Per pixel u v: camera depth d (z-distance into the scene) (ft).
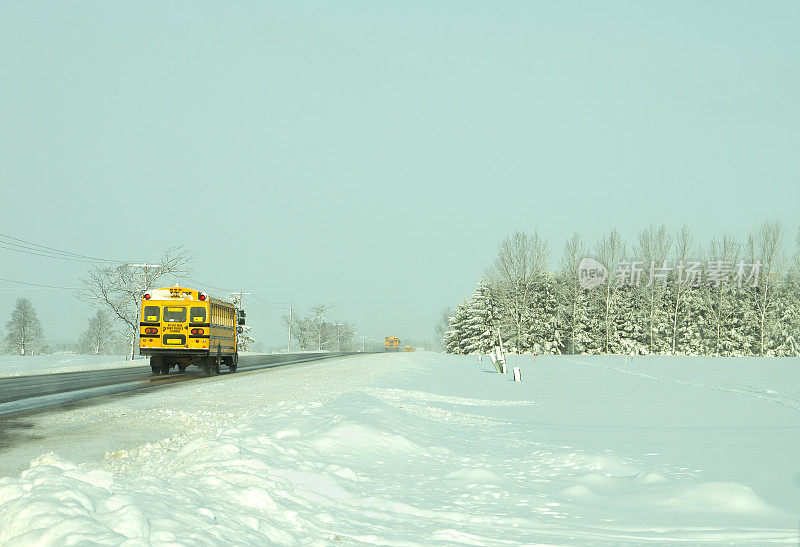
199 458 28.94
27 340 392.06
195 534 15.70
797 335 295.69
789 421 51.72
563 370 125.39
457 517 23.80
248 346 335.06
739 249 310.24
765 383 92.12
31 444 39.58
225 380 95.61
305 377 103.09
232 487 21.95
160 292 105.91
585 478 31.07
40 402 63.82
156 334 105.29
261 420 44.93
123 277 201.77
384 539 19.71
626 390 81.82
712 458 36.58
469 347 325.83
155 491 19.10
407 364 143.74
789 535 21.76
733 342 304.09
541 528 22.66
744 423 50.98
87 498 15.92
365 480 29.89
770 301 301.84
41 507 14.78
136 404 62.03
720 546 20.44
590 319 314.14
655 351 309.01
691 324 309.83
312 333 505.66
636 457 37.14
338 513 22.90
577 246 315.17
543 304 317.42
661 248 314.55
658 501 26.86
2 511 15.07
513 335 313.73
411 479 30.86
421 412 56.29
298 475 27.04
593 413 59.16
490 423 52.60
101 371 123.75
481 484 29.76
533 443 42.24
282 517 20.34
